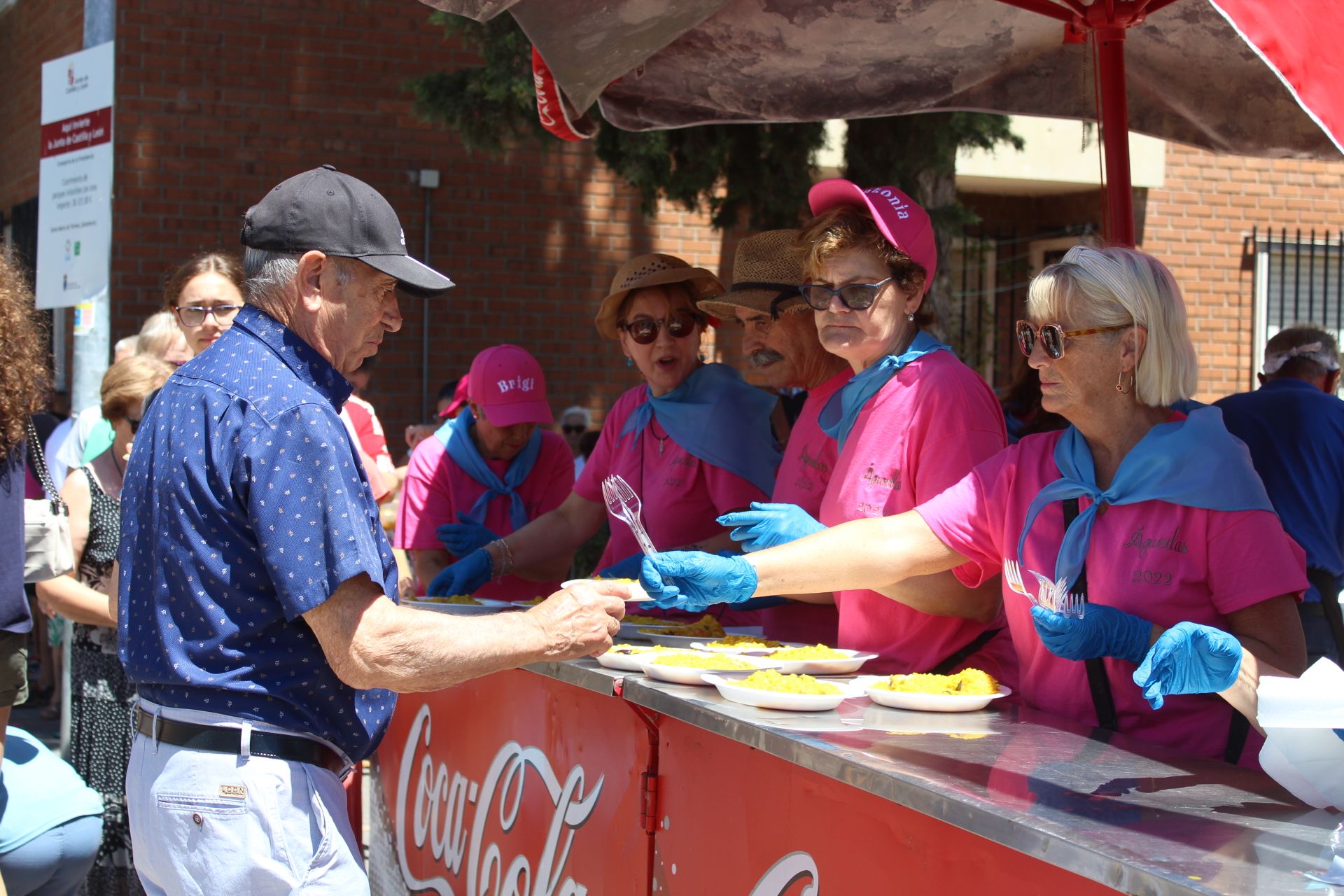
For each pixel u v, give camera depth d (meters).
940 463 2.62
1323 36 1.98
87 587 3.83
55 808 2.80
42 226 5.88
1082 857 1.45
